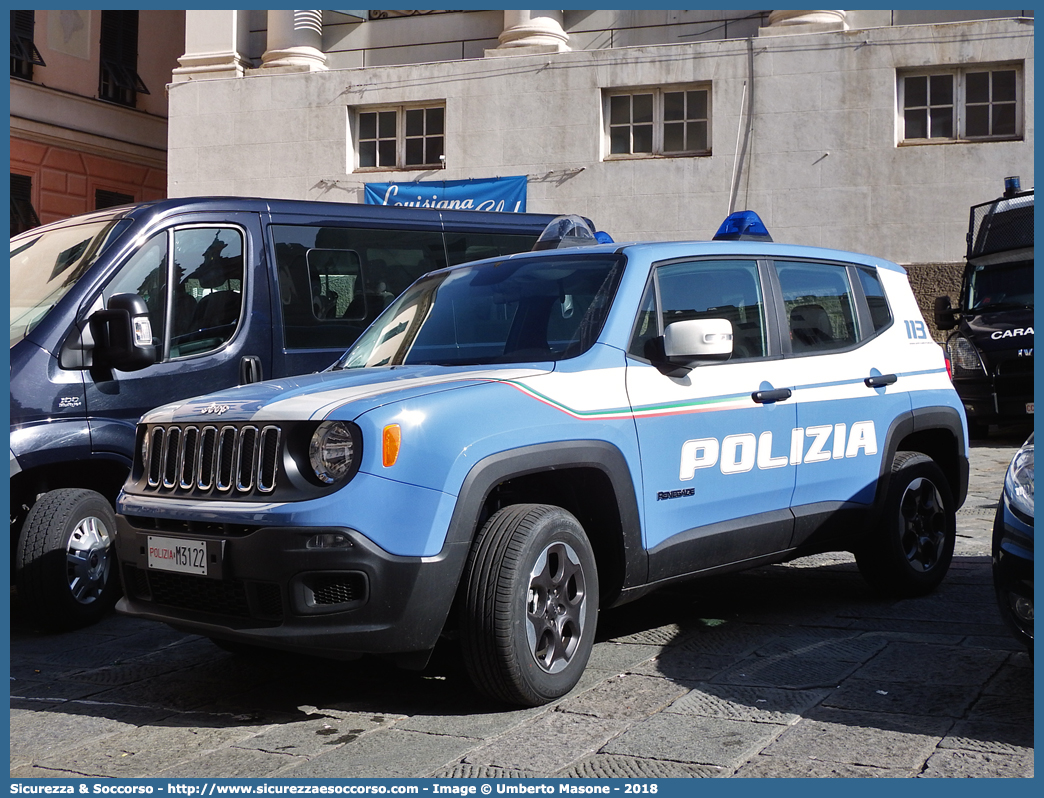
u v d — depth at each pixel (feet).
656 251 15.23
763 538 15.51
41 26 70.59
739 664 14.10
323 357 22.41
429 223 25.26
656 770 10.50
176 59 82.02
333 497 11.55
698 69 55.36
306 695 13.61
